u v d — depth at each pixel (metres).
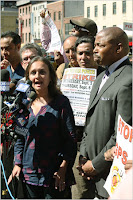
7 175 3.52
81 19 4.32
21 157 2.95
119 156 2.50
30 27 57.59
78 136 3.39
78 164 3.24
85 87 3.37
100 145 2.86
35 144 2.85
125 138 2.43
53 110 2.87
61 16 40.91
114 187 2.53
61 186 2.80
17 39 4.07
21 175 2.93
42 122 2.84
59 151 2.90
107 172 2.85
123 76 2.76
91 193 3.48
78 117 3.35
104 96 2.80
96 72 3.39
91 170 2.87
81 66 3.51
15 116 2.83
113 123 2.78
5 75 3.33
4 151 3.38
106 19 34.94
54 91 2.95
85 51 3.46
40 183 2.83
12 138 2.94
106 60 2.88
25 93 2.79
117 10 33.28
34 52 4.12
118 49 2.85
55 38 4.95
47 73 2.89
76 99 3.37
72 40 3.86
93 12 36.50
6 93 3.00
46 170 2.82
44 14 5.07
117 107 2.70
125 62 2.86
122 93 2.68
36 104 2.94
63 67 4.35
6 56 4.06
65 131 2.88
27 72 2.96
